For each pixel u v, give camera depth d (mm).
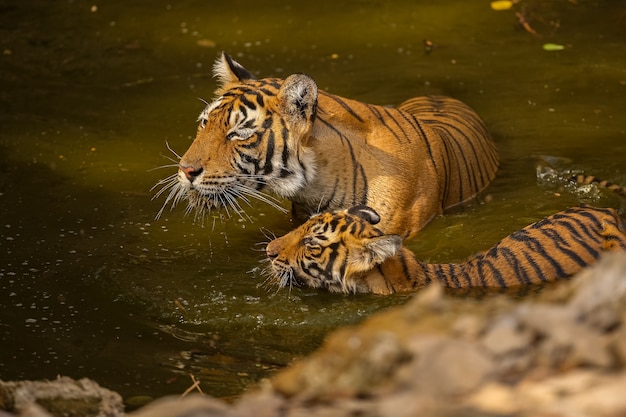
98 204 12117
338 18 18156
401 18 18078
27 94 15391
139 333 9281
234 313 9711
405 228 11297
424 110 13469
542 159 13039
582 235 10289
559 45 16656
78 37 17484
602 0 18453
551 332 4430
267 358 8719
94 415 6504
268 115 10703
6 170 12961
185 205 12117
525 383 4230
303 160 10812
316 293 10203
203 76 15969
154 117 14633
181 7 18797
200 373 8375
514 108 14617
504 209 11883
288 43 17125
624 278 4691
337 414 4266
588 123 14039
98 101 15180
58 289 10156
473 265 10242
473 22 17797
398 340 4652
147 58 16656
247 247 11164
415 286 10141
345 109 11367
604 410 3957
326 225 10359
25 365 8617
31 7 18656
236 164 10695
